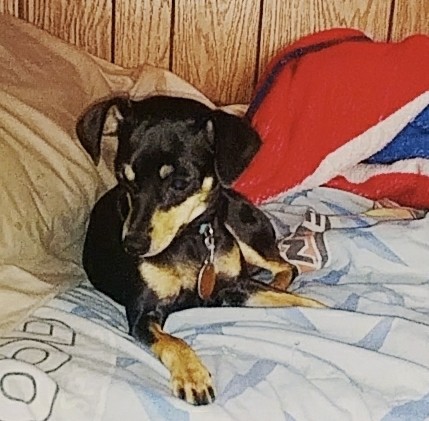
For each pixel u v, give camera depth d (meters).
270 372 0.47
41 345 0.47
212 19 0.80
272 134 0.69
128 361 0.48
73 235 0.60
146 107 0.54
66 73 0.68
